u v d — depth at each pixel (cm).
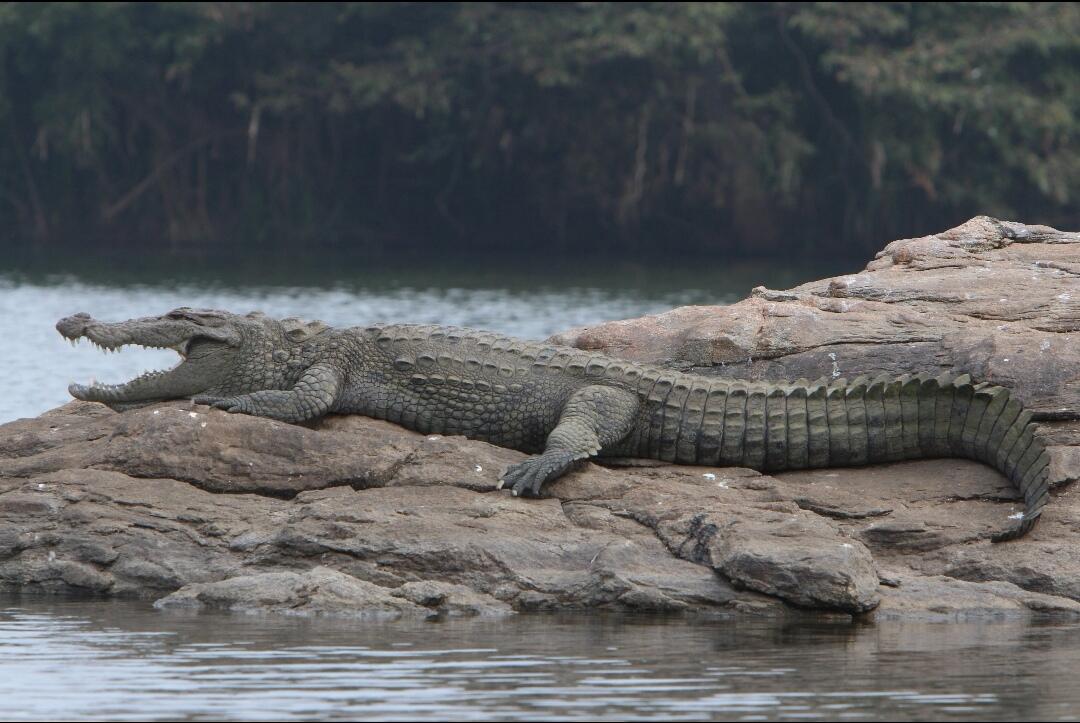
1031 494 3575
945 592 3422
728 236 18875
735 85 17325
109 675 2803
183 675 2806
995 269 4472
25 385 7094
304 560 3516
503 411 3938
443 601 3366
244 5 18475
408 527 3516
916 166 16975
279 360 4062
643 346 4281
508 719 2544
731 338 4175
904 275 4497
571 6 17988
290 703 2630
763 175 17712
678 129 18100
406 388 3988
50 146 19550
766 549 3366
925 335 4091
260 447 3741
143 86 19175
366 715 2564
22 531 3606
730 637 3145
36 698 2656
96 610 3372
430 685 2742
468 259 17612
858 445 3803
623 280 14288
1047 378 3878
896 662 2938
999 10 17100
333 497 3619
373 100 17800
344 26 19288
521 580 3416
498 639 3105
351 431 3925
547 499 3662
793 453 3816
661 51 16975
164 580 3519
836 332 4150
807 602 3325
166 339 4059
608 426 3812
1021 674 2850
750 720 2545
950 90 16150
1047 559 3497
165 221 19688
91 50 18412
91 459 3778
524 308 11181
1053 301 4209
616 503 3641
